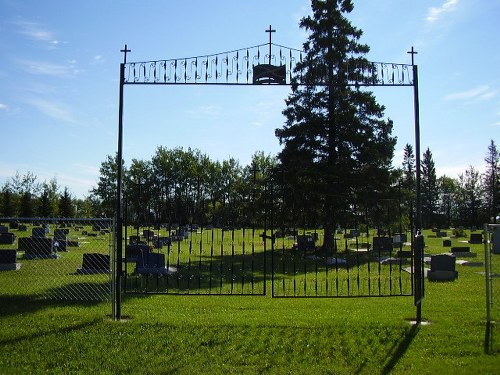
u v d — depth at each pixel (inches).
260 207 1175.6
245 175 2438.5
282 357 294.7
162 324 365.7
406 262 955.3
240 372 269.9
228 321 380.2
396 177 1257.4
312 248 1183.6
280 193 1226.6
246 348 311.3
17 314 403.5
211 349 309.0
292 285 636.7
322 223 1210.0
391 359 292.0
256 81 402.3
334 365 281.7
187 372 269.3
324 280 694.5
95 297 511.8
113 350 305.6
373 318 396.2
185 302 487.2
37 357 292.5
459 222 3449.8
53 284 615.8
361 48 1247.5
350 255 1136.8
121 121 395.2
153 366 278.4
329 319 390.6
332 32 1253.1
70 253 1079.6
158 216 776.9
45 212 2866.6
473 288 619.2
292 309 450.3
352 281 683.4
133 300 495.8
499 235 1100.5
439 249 1392.7
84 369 273.6
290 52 404.5
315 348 312.2
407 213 1274.6
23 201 2817.4
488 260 386.9
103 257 741.9
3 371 268.7
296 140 1284.4
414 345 319.3
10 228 2154.3
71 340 326.3
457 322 380.8
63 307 443.8
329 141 1272.1
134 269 782.5
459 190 3730.3
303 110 1290.6
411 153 3622.0
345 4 1286.9
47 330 349.7
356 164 1250.6
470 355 299.7
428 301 502.0
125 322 372.5
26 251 966.4
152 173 2815.0
